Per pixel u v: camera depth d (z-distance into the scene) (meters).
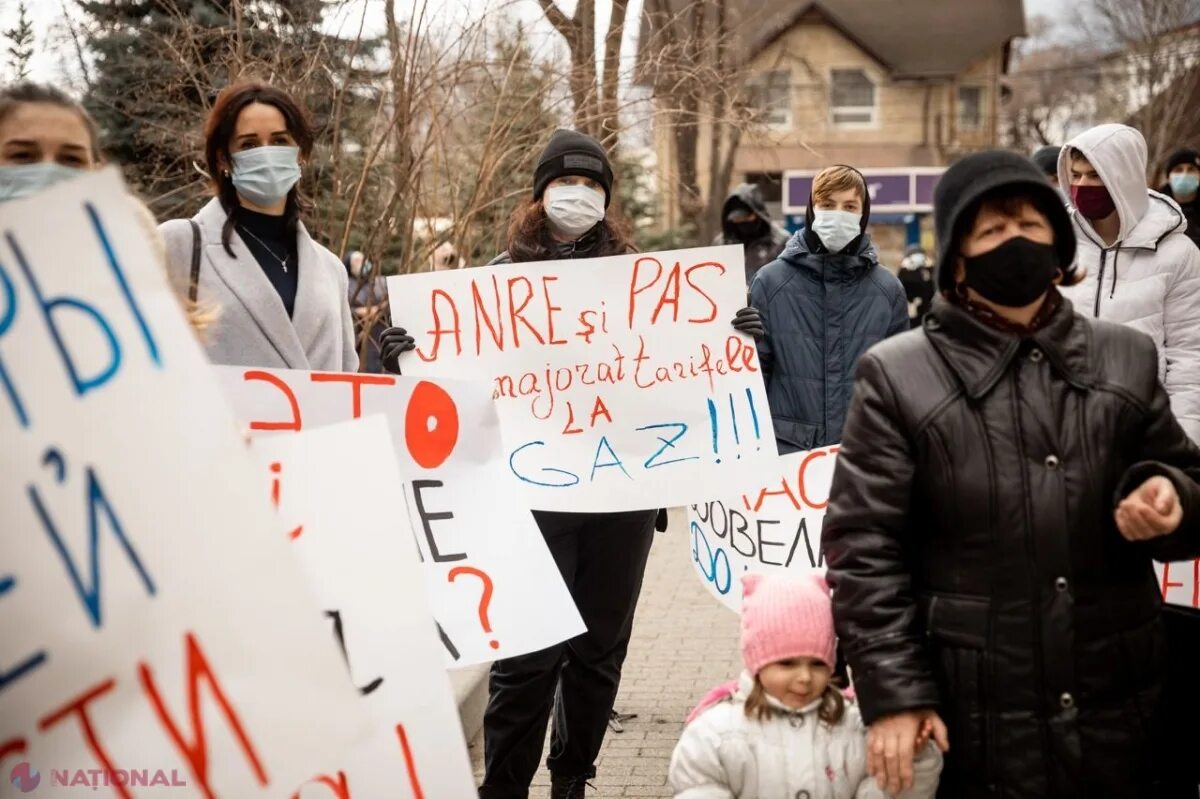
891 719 2.62
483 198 8.27
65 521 2.08
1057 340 2.67
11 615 2.05
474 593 3.78
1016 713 2.61
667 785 4.88
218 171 3.99
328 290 4.12
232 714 2.13
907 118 48.22
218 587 2.14
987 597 2.63
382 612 2.75
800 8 45.81
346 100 8.00
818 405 5.24
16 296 2.08
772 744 2.94
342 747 2.18
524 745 4.26
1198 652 3.49
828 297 5.26
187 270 3.88
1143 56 39.53
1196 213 6.80
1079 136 4.30
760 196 9.27
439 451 3.83
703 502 4.63
